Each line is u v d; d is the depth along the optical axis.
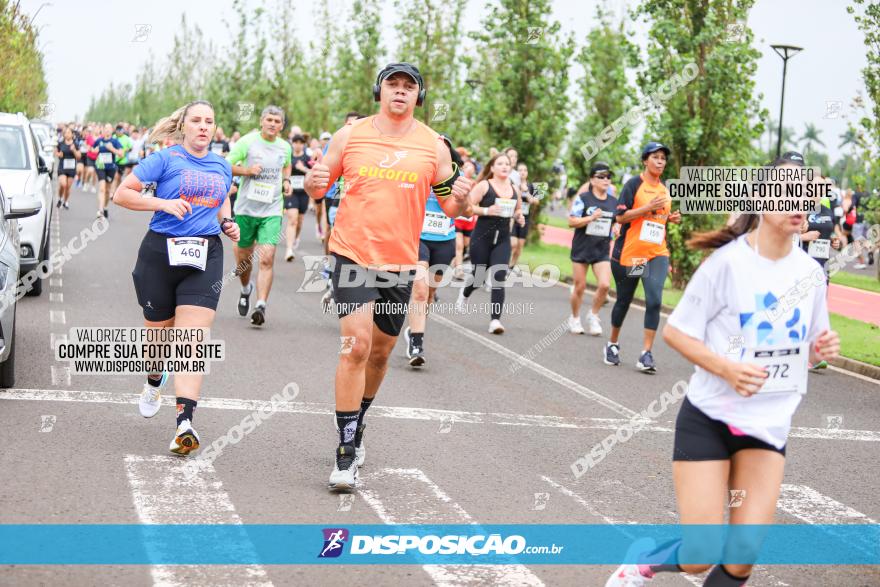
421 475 6.79
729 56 19.12
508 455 7.43
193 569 4.94
